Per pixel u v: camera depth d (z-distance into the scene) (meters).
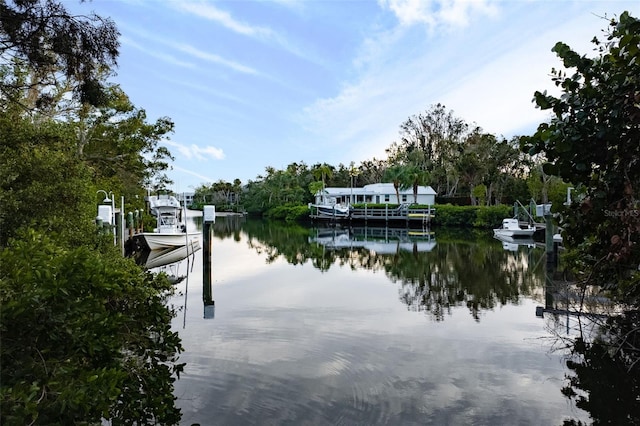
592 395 5.16
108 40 6.11
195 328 8.06
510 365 6.16
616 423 4.57
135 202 26.48
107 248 9.62
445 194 61.12
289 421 4.54
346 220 49.16
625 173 4.12
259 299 10.85
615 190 4.39
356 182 75.81
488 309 9.59
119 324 4.30
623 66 4.06
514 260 18.33
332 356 6.50
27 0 5.50
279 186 70.31
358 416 4.66
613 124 4.19
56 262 3.35
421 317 8.88
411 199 52.66
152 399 4.44
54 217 8.10
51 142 9.45
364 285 12.92
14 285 2.99
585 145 4.34
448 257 19.69
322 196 59.50
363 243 27.83
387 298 10.92
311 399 5.04
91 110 19.20
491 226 38.94
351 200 57.03
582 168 4.37
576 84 4.49
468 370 5.97
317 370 5.93
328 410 4.78
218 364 6.14
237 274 15.29
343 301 10.58
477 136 54.19
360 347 6.94
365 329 8.00
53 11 5.69
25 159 8.48
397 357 6.48
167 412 4.52
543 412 4.80
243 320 8.66
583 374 5.79
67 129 10.91
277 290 12.13
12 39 5.78
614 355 6.36
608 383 5.48
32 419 2.55
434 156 67.75
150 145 22.78
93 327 3.52
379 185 57.06
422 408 4.85
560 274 14.16
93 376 2.84
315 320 8.66
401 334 7.65
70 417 2.83
